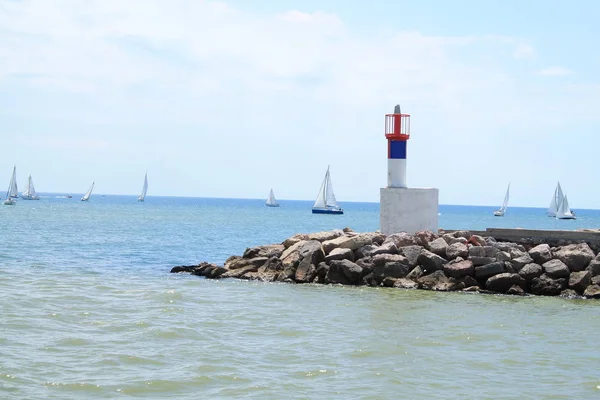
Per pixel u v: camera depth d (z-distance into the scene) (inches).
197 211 6555.1
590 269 1006.4
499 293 1008.2
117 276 1171.9
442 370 564.1
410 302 909.2
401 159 1245.7
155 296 912.9
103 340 633.0
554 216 5300.2
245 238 2534.5
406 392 498.6
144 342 630.5
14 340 618.5
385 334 697.6
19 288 959.6
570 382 536.4
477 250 1042.7
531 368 578.6
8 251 1630.2
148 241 2199.8
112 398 469.1
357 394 490.6
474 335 704.4
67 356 571.5
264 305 864.9
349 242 1120.8
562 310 870.4
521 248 1112.8
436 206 1243.2
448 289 1015.6
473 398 489.1
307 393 490.0
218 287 1034.1
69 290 956.0
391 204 1226.0
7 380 495.5
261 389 496.4
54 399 461.4
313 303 887.1
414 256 1077.1
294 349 621.9
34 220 3565.5
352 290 1013.2
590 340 692.1
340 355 603.5
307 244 1139.9
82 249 1779.0
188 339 650.2
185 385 501.7
